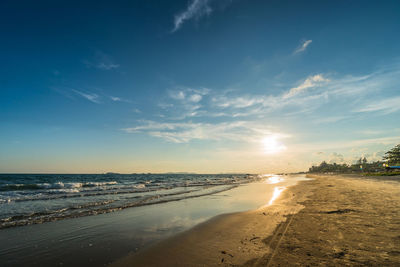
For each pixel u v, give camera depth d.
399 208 7.93
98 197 15.09
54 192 19.03
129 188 24.27
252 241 5.44
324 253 4.23
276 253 4.46
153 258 4.70
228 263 4.23
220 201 13.40
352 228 5.68
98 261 4.59
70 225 7.36
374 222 6.17
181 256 4.76
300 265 3.79
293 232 5.78
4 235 6.19
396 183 21.16
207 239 5.91
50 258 4.71
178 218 8.62
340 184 23.27
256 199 14.34
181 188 24.44
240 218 8.45
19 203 12.05
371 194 12.14
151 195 16.61
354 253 4.12
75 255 4.88
